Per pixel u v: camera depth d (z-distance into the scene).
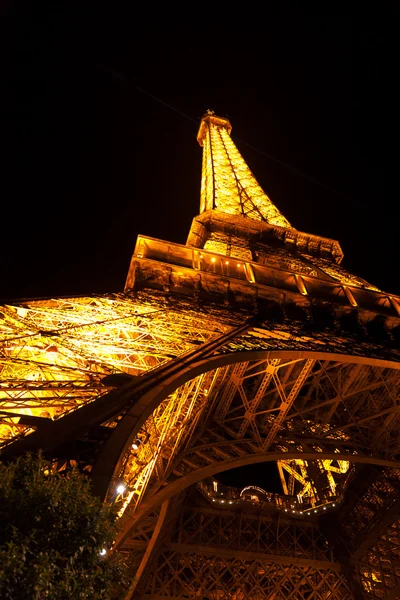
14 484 11.03
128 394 19.80
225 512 48.72
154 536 34.16
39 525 10.25
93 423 17.17
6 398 18.38
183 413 26.84
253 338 33.28
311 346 34.50
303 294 44.59
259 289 43.50
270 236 74.06
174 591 43.75
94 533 10.73
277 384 33.19
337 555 48.34
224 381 32.03
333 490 50.78
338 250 76.69
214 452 30.33
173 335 31.33
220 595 47.22
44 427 16.80
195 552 45.38
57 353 24.94
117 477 14.98
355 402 42.34
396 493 44.44
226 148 107.44
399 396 38.47
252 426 31.89
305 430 36.91
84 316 30.80
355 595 45.41
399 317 45.78
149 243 44.53
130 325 30.72
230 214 72.50
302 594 46.66
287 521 50.38
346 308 45.12
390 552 45.19
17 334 25.09
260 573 49.47
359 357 33.84
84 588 9.87
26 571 9.30
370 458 33.75
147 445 21.30
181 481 24.22
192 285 42.06
